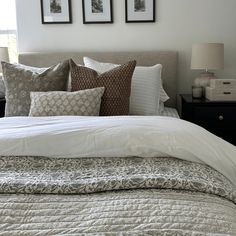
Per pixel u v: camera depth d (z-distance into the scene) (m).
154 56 2.91
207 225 0.82
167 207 0.88
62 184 1.00
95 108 1.86
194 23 2.98
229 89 2.62
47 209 0.90
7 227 0.83
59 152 1.29
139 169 1.13
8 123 1.52
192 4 2.95
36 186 0.99
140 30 3.01
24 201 0.94
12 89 2.06
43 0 3.01
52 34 3.06
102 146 1.28
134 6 2.97
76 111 1.81
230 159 1.28
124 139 1.29
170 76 2.93
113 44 3.04
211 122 2.63
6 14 3.15
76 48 3.07
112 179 1.02
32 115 1.82
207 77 2.83
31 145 1.29
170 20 2.98
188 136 1.29
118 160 1.25
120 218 0.84
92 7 2.99
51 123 1.47
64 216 0.87
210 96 2.65
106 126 1.35
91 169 1.17
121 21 3.00
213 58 2.65
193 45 2.73
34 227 0.83
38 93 1.91
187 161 1.24
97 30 3.03
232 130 2.63
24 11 3.04
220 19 2.96
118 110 1.95
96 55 2.95
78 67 2.10
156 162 1.21
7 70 2.11
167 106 2.98
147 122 1.41
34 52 3.08
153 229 0.80
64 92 1.90
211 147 1.27
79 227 0.82
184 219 0.84
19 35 3.08
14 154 1.30
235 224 0.86
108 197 0.95
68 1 2.99
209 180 1.05
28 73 2.09
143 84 2.20
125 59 2.92
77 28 3.04
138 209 0.88
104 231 0.80
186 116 2.67
